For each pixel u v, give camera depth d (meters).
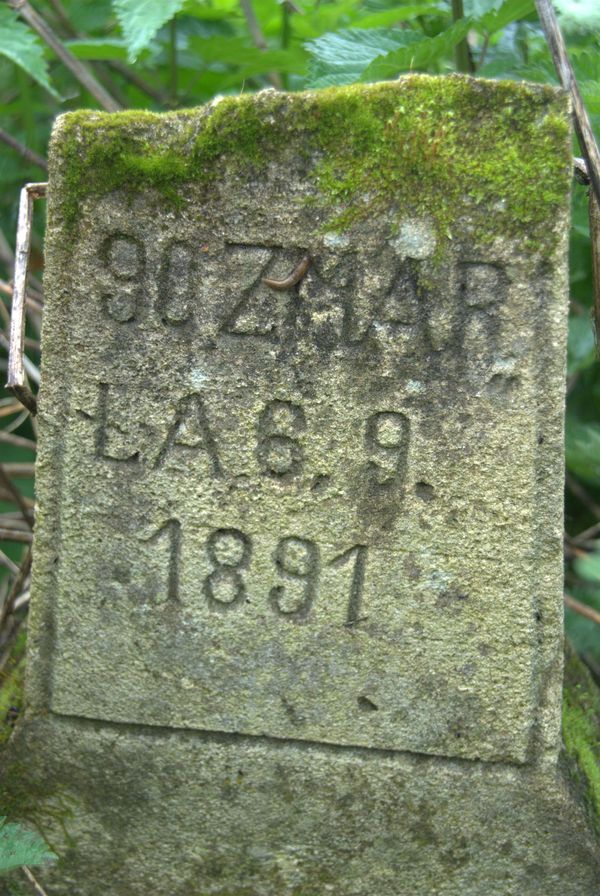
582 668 1.33
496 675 1.08
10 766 1.12
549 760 1.09
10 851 1.05
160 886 1.13
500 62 1.31
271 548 1.08
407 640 1.08
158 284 1.06
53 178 1.05
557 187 1.02
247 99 1.03
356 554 1.08
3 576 1.53
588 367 1.50
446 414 1.05
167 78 1.57
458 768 1.10
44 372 1.07
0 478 1.42
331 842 1.11
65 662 1.11
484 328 1.04
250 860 1.12
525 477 1.06
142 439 1.08
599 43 1.31
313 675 1.09
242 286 1.05
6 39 1.29
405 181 1.03
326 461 1.07
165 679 1.11
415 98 1.02
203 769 1.11
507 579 1.07
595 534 1.53
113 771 1.12
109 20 1.57
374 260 1.04
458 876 1.11
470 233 1.03
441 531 1.07
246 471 1.07
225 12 1.51
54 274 1.06
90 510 1.09
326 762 1.10
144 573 1.09
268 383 1.06
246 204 1.04
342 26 1.50
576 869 1.10
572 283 1.48
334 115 1.03
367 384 1.06
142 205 1.05
